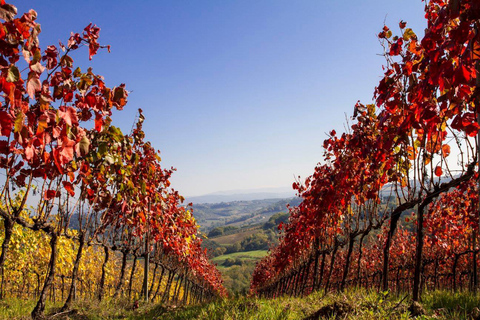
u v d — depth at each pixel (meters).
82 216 6.02
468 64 2.44
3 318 5.27
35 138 3.63
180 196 11.52
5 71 2.87
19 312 6.04
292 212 10.91
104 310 6.86
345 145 6.82
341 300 4.40
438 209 7.89
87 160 5.29
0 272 4.13
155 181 9.62
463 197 7.00
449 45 2.56
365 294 4.97
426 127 3.50
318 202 7.64
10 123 3.11
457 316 3.65
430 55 2.80
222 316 4.98
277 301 5.90
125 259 8.70
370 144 5.52
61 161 3.95
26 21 3.10
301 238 9.65
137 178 8.02
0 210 4.04
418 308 3.84
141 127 8.23
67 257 11.02
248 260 93.00
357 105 5.82
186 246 12.25
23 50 3.10
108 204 6.51
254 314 4.79
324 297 6.10
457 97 2.80
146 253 9.92
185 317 5.91
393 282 10.35
